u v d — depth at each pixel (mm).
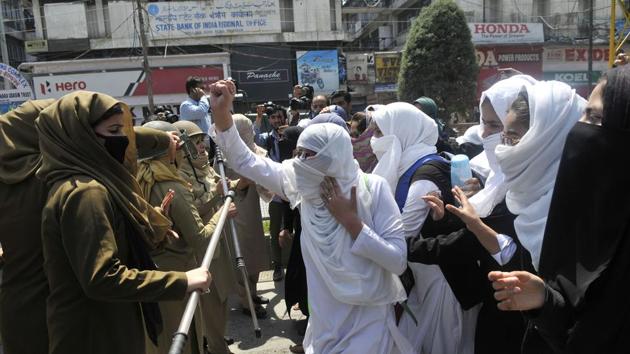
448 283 2215
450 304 2316
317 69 25812
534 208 1681
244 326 4051
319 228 2123
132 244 1834
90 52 25656
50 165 1737
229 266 3453
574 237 1258
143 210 1925
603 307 1178
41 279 1850
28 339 1854
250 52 25750
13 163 1864
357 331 2072
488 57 26062
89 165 1771
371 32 38375
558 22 27938
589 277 1186
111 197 1762
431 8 21516
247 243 4191
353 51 34594
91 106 1800
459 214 1974
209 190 3439
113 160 1828
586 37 27531
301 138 2111
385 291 2078
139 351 1899
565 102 1651
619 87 1154
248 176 2566
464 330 2352
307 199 2180
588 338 1200
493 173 2145
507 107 2152
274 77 25875
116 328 1794
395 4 34688
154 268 1944
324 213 2135
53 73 23891
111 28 25281
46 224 1682
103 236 1640
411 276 2480
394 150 2473
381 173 2490
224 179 3156
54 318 1720
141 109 24469
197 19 25547
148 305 1940
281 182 2547
